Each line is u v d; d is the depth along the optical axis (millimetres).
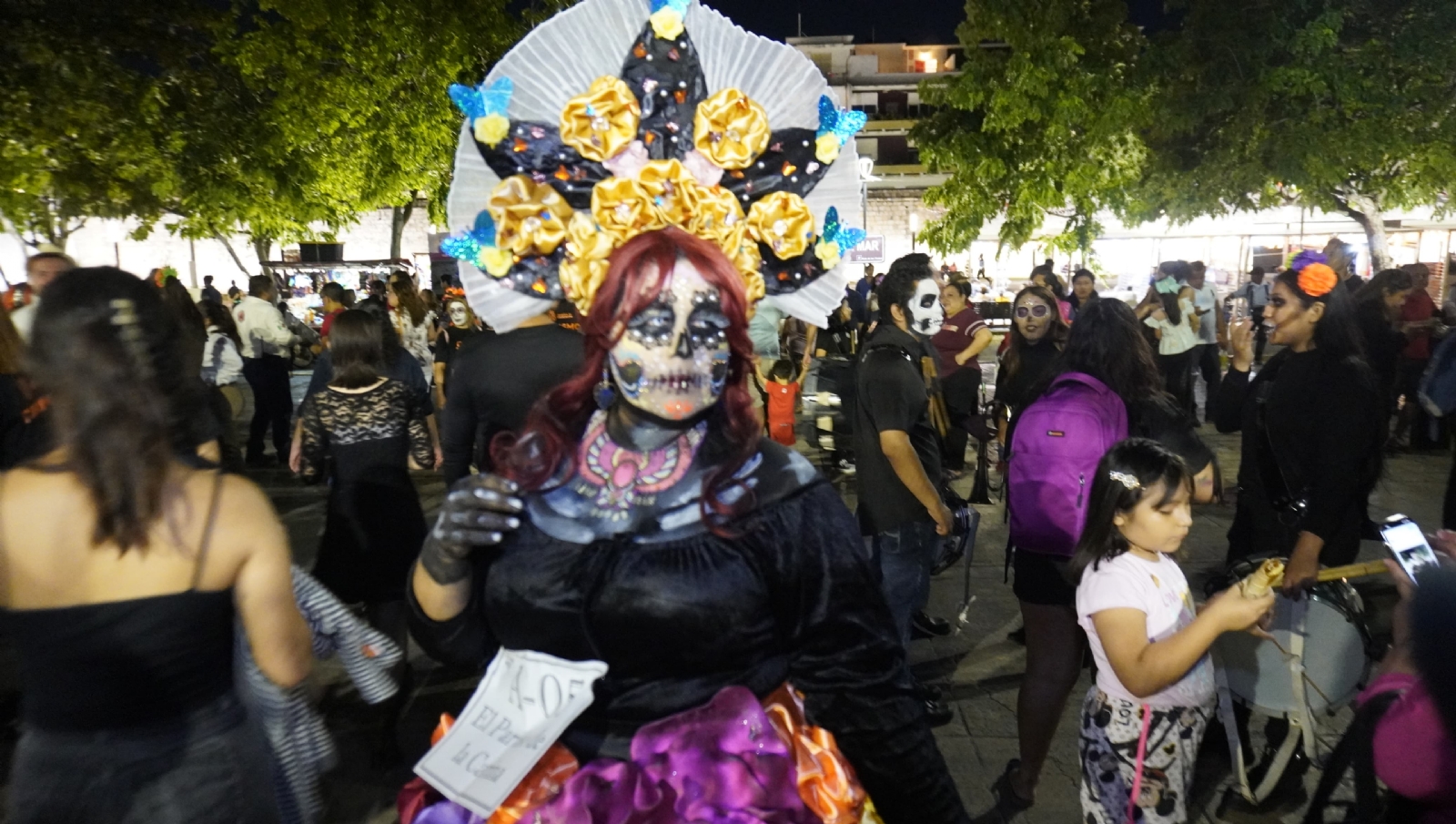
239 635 1885
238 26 18250
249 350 9016
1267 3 16703
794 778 1576
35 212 18688
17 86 15938
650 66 1681
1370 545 6055
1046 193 18453
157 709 1757
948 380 6215
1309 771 3508
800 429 10531
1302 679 2992
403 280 10547
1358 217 18531
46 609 1720
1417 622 1462
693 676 1576
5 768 3627
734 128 1672
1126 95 17453
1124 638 2428
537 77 1646
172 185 18703
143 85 17422
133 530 1699
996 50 18797
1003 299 24031
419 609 1639
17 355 3264
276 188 18984
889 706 1621
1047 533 3064
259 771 1907
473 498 1542
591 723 1629
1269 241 22906
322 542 3758
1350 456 3082
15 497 1717
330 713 4070
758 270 1737
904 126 40000
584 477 1612
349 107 18531
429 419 4461
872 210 34156
